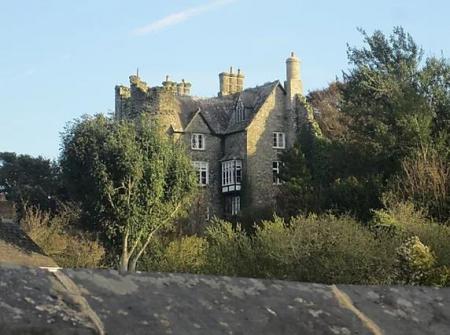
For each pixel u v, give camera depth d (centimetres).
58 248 4559
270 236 3259
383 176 4575
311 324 519
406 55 5131
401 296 598
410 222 3250
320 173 5378
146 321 462
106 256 4556
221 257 3459
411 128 4497
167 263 4069
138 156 4297
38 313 436
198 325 477
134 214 4284
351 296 579
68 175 4441
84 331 432
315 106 7081
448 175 3916
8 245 3266
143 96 6306
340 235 3052
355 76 5172
